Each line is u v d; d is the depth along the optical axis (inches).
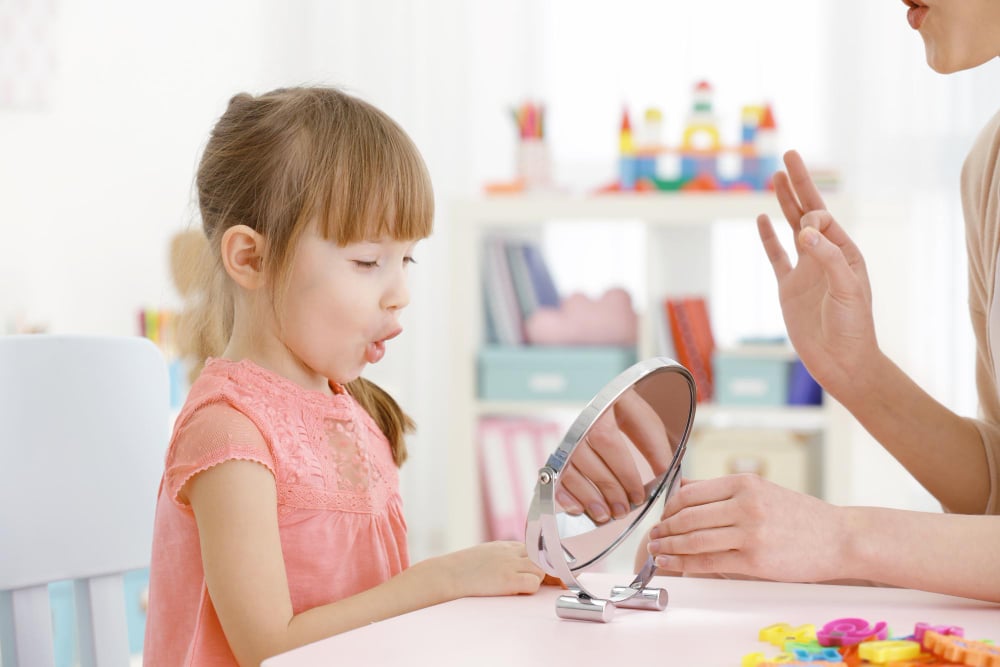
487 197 121.6
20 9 124.7
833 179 118.7
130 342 46.3
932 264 125.0
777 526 34.3
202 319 47.2
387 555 44.9
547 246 138.0
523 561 37.9
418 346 145.4
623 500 34.4
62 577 43.8
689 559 34.8
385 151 43.1
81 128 129.8
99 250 131.3
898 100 126.9
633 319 121.3
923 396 46.3
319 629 36.6
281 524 41.4
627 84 138.5
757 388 114.9
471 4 143.3
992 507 45.9
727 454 114.0
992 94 123.9
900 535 34.7
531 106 124.6
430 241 144.5
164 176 137.7
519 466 123.3
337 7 146.0
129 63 134.3
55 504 43.7
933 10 42.1
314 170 41.9
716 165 118.6
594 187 139.6
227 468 38.9
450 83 143.9
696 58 135.7
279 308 42.6
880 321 124.6
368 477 44.6
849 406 46.3
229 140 44.9
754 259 128.3
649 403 33.5
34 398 43.6
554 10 140.7
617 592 35.0
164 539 41.7
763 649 29.9
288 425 42.0
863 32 128.2
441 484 145.3
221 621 38.0
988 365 50.8
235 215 43.8
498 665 28.2
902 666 27.5
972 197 49.7
